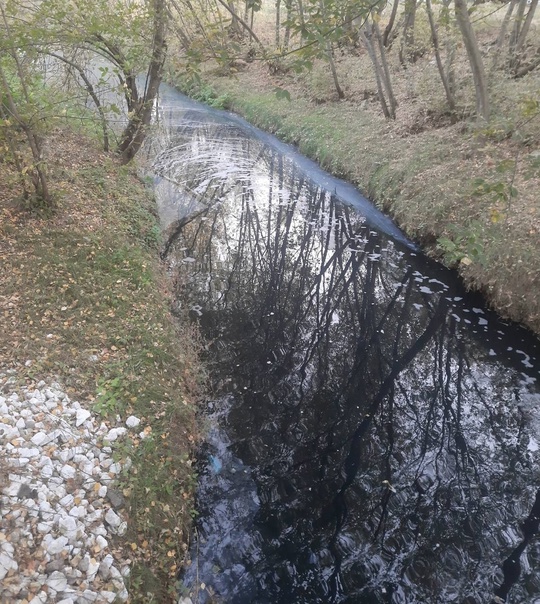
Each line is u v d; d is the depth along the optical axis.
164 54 11.37
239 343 8.54
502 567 5.32
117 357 6.66
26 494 4.61
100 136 12.74
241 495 5.96
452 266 10.38
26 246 8.22
